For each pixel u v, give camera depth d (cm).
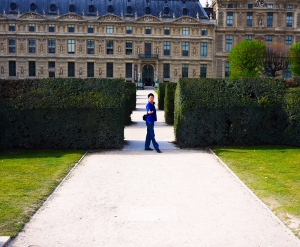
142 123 4569
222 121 2997
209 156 2672
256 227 1401
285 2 12312
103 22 12181
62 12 12194
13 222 1417
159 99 6062
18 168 2255
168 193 1797
